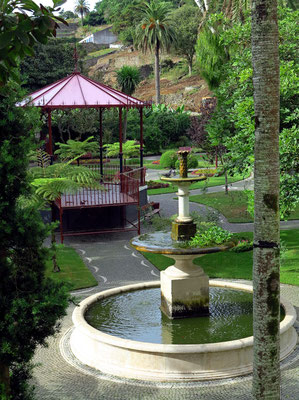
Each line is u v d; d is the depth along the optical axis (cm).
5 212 594
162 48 6681
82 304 1129
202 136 3603
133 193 2131
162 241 1094
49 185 1595
